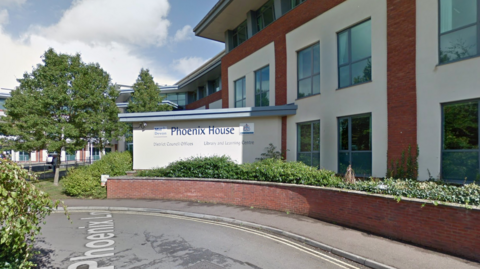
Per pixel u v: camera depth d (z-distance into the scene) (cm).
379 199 624
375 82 958
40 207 396
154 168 1376
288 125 1294
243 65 1675
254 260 523
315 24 1194
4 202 329
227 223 800
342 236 624
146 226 774
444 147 793
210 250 578
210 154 1354
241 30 1850
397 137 887
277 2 1424
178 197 1102
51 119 1488
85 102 1528
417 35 848
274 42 1423
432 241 533
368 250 541
